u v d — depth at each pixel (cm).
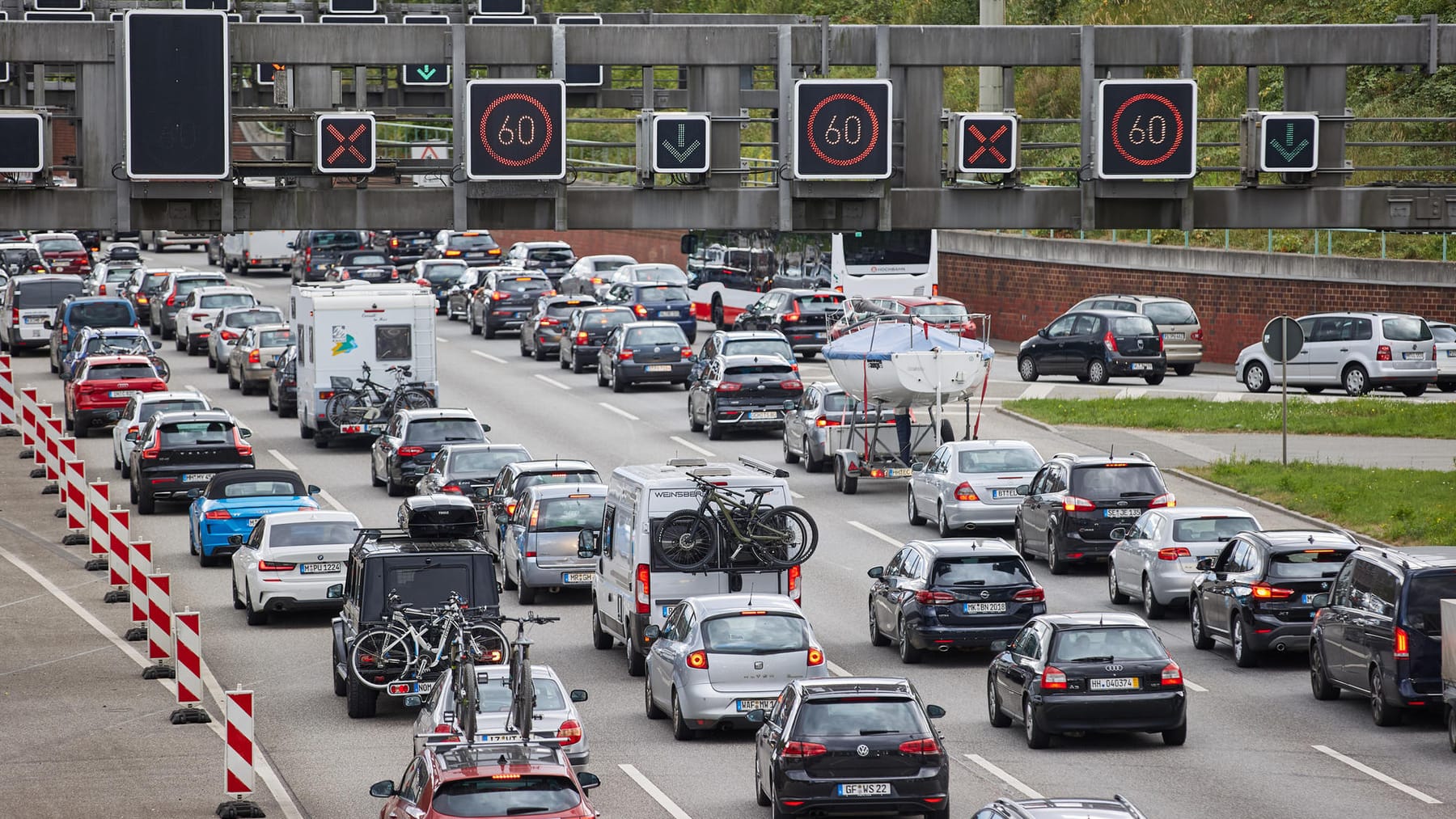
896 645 10669
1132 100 10719
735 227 10744
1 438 18450
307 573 11156
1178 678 8256
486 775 5891
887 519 14312
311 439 18275
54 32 10075
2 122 9994
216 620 11450
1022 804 5225
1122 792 7525
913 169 10925
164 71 10056
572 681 9919
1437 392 19462
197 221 10288
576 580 11750
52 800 7631
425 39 10419
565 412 19362
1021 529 12988
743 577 9844
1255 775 7769
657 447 17262
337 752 8456
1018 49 10850
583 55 10562
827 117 10569
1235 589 9962
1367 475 14375
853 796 6894
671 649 8762
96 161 10200
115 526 12100
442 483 13825
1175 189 10856
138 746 8569
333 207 10456
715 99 10706
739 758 8275
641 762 8181
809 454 16275
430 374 17662
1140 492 12181
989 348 15025
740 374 17538
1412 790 7488
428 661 9031
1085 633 8356
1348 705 9131
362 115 10350
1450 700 8119
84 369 18800
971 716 9025
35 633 11131
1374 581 8725
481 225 10544
